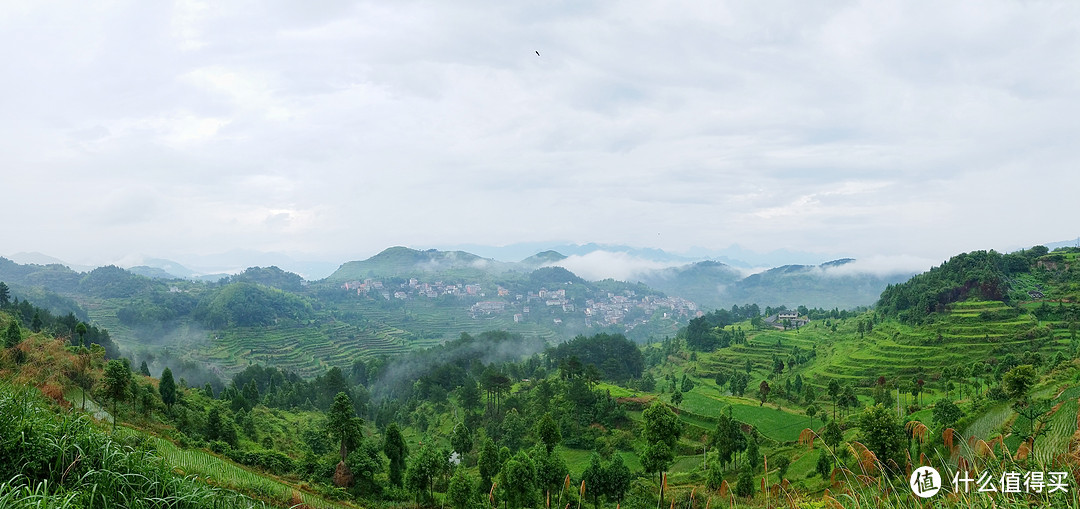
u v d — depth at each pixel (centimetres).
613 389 12525
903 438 3600
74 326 12138
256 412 9344
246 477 4369
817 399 11412
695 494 4753
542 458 5378
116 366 5156
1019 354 11538
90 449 1491
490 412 11625
